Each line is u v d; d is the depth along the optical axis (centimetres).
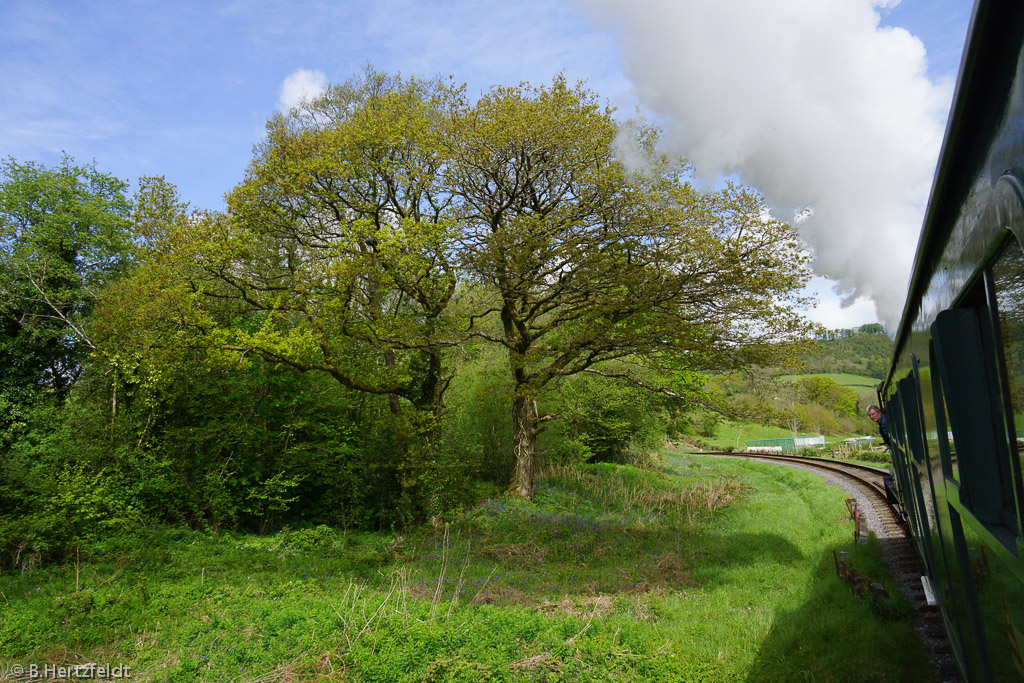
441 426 1742
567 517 1625
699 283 1462
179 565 1103
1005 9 160
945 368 263
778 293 1398
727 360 1482
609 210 1516
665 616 770
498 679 584
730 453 4072
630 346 1591
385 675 595
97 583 976
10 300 1939
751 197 1338
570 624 695
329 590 936
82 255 2228
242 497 1512
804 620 698
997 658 279
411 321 1597
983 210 212
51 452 1477
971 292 253
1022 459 191
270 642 685
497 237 1394
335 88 1992
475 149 1609
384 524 1652
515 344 1833
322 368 1571
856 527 1096
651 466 2994
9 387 1850
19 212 2122
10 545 1127
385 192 1725
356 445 1772
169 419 1609
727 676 577
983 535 249
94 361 1741
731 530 1460
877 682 547
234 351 1395
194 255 1436
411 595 908
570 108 1578
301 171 1465
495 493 1936
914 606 713
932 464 407
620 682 579
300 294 1512
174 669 643
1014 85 167
